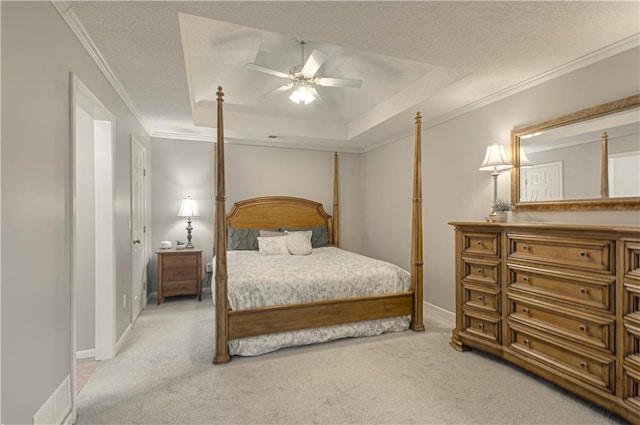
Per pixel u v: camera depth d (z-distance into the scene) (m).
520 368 2.44
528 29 2.01
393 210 4.81
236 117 4.44
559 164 2.54
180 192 4.74
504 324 2.44
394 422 1.81
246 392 2.12
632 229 1.69
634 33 2.04
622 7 1.78
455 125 3.60
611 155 2.21
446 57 2.39
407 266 4.47
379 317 3.10
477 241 2.66
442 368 2.44
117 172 2.81
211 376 2.33
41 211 1.51
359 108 4.33
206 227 4.86
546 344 2.16
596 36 2.08
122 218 2.97
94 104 2.24
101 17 1.83
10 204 1.27
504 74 2.65
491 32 2.05
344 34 2.10
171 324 3.45
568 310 2.02
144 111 3.60
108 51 2.23
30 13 1.43
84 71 2.07
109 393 2.11
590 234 1.91
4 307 1.23
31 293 1.42
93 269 2.66
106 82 2.52
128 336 3.11
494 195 2.92
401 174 4.62
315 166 5.50
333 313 2.93
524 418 1.84
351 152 5.70
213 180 4.88
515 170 2.87
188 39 2.65
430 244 3.97
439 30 2.04
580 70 2.40
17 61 1.33
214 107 4.27
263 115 4.59
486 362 2.54
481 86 2.90
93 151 2.66
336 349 2.79
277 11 1.83
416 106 3.43
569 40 2.13
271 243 4.33
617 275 1.80
